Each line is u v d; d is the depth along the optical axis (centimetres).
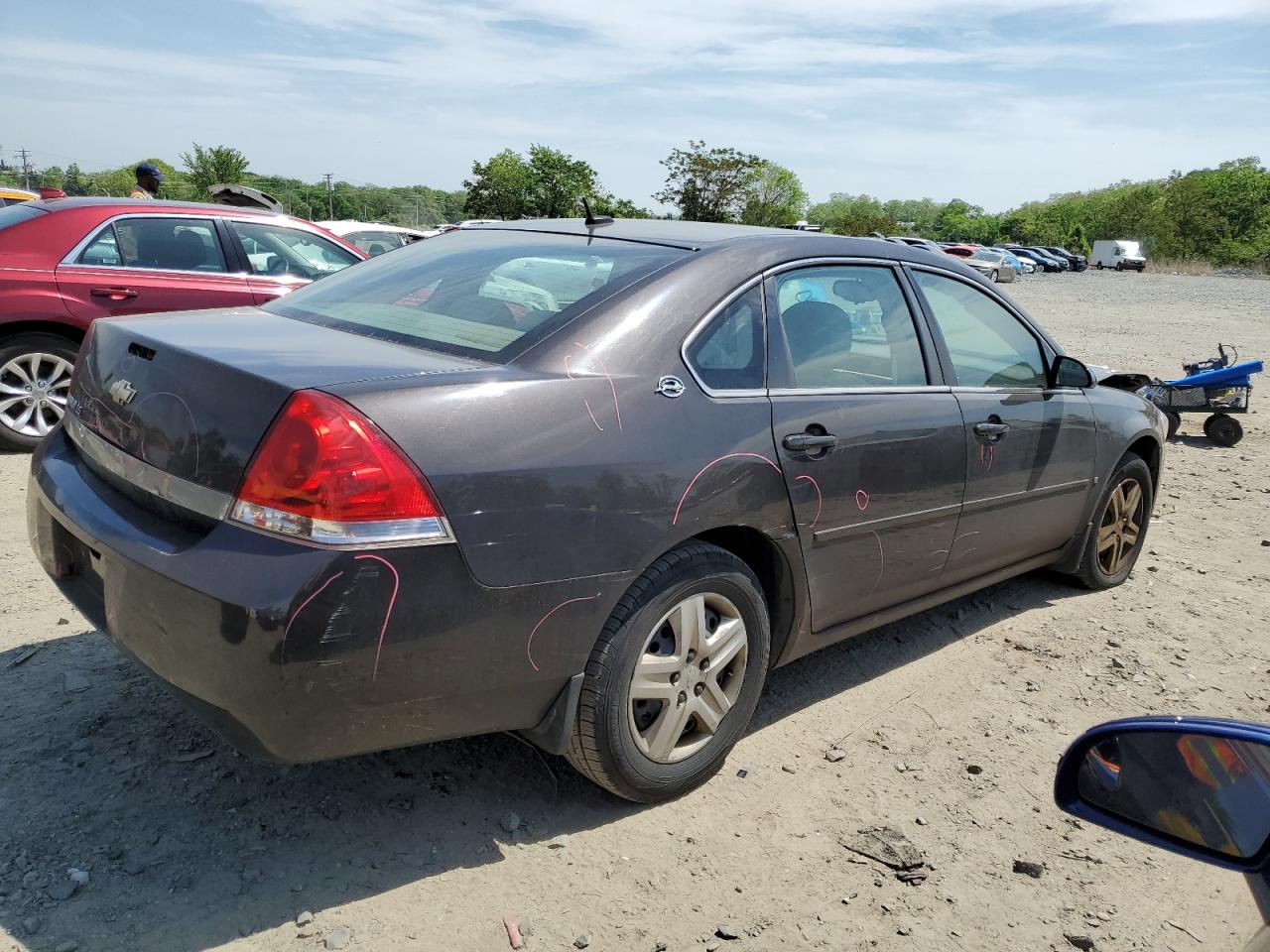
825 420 319
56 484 284
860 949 251
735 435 292
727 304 306
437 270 339
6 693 334
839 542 331
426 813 289
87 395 297
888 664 414
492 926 247
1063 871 289
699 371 293
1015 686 402
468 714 252
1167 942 262
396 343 284
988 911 269
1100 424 463
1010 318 427
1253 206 10131
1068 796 164
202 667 226
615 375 273
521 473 246
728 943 248
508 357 267
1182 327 2273
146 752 305
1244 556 593
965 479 378
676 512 274
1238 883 290
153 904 243
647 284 295
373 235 1540
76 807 276
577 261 319
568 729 269
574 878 267
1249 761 141
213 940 234
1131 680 413
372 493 225
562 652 259
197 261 688
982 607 484
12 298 616
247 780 296
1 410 631
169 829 271
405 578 229
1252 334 2133
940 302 390
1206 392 962
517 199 5559
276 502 224
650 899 262
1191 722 150
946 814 312
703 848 284
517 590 246
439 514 233
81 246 643
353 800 292
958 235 15838
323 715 228
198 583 223
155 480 250
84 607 274
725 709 306
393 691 234
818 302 338
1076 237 10888
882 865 284
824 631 346
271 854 265
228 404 238
